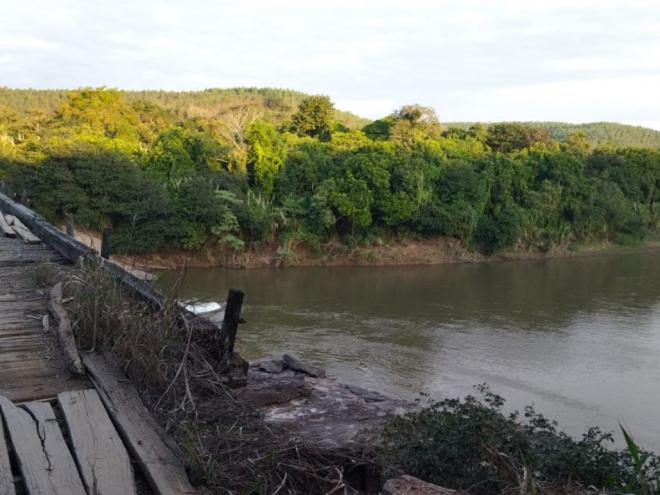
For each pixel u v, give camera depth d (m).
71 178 35.84
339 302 30.72
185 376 4.05
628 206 54.62
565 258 48.66
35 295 6.06
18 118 53.34
